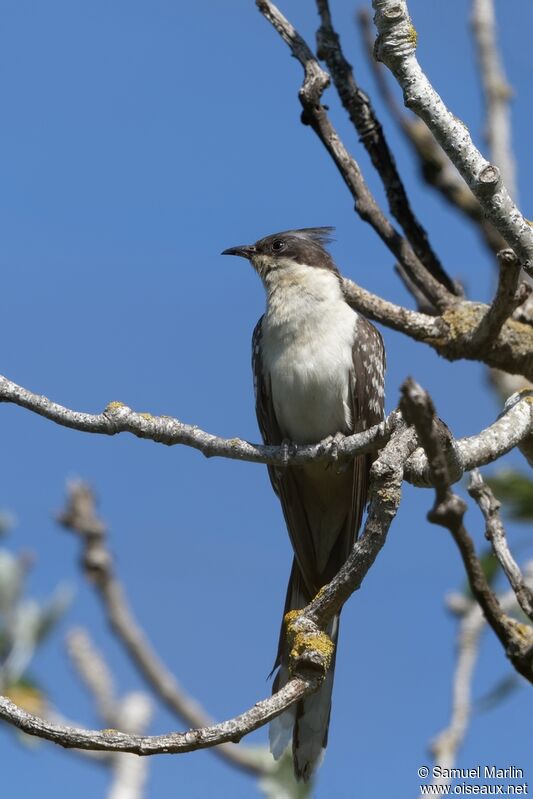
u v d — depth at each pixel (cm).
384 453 749
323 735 916
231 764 1038
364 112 1133
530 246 815
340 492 1141
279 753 909
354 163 1143
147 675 1087
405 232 1129
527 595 714
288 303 1152
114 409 850
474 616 934
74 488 1112
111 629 1088
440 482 596
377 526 741
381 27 796
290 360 1139
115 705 1053
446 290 1091
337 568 1146
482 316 1038
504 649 663
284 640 858
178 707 1080
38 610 1045
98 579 1093
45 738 673
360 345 1143
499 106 1198
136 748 673
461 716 892
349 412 1142
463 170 809
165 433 863
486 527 743
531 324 1063
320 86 1131
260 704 703
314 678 721
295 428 1162
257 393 1188
